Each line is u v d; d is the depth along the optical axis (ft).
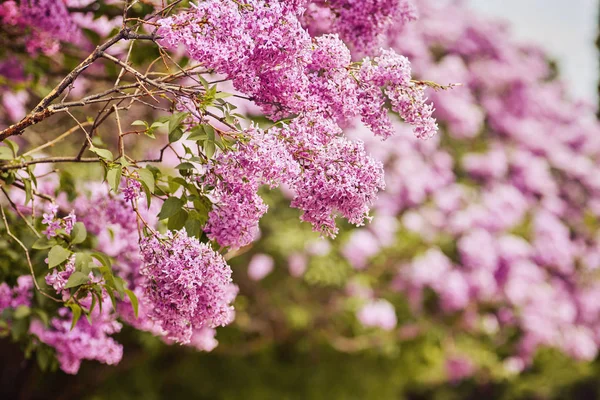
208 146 9.61
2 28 16.02
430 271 32.65
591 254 39.73
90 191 14.33
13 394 30.81
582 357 37.88
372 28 12.46
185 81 15.83
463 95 38.78
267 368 37.76
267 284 33.42
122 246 14.30
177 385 37.27
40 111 9.99
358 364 37.91
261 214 9.93
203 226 10.46
